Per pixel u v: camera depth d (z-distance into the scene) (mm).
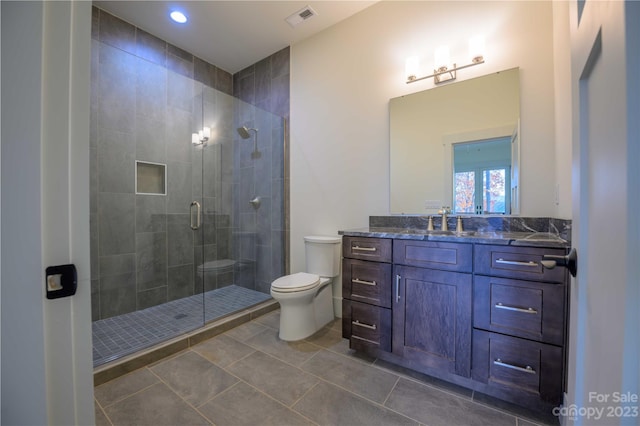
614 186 391
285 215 2871
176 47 2809
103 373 1553
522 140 1720
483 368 1362
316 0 2209
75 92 457
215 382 1555
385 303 1664
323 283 2248
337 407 1358
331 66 2525
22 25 447
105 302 2336
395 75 2184
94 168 2279
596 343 475
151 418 1289
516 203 1739
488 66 1823
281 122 2873
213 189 3117
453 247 1439
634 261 329
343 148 2467
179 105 2826
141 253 2564
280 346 1970
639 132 325
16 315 468
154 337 1968
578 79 605
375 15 2271
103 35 2305
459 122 1922
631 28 332
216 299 2814
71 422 460
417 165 2086
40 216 431
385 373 1635
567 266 647
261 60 3055
